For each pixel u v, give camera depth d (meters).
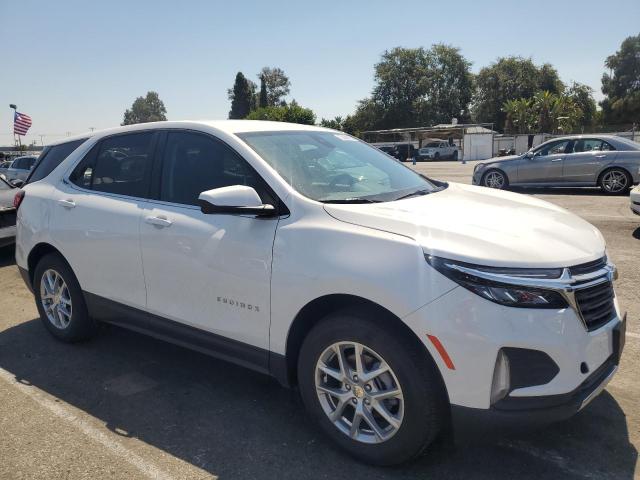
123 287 3.87
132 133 4.06
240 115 86.75
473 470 2.78
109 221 3.88
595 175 13.41
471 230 2.65
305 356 2.95
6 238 7.52
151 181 3.79
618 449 2.92
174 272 3.48
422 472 2.77
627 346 4.19
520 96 72.06
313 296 2.80
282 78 100.62
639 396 3.46
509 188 14.93
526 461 2.85
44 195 4.52
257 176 3.23
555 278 2.45
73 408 3.52
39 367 4.16
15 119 29.70
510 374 2.41
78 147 4.49
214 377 3.94
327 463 2.88
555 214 3.23
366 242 2.69
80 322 4.42
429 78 70.44
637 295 5.42
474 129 53.09
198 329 3.43
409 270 2.52
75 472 2.84
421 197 3.35
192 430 3.23
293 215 3.01
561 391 2.42
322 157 3.63
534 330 2.38
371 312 2.70
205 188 3.46
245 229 3.13
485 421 2.45
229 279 3.17
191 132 3.67
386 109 71.56
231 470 2.84
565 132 60.59
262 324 3.07
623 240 7.91
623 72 75.50
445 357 2.45
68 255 4.25
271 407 3.49
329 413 2.94
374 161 3.96
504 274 2.41
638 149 13.17
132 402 3.59
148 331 3.83
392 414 2.72
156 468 2.87
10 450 3.06
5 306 5.73
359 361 2.76
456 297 2.43
